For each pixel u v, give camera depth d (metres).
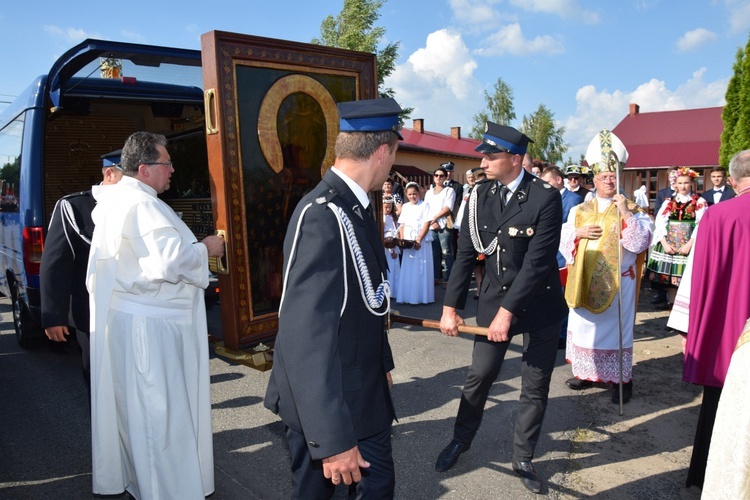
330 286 1.73
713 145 25.06
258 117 3.77
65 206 3.28
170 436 2.61
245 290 3.80
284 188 3.96
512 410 4.12
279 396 1.96
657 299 7.44
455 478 3.22
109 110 6.57
